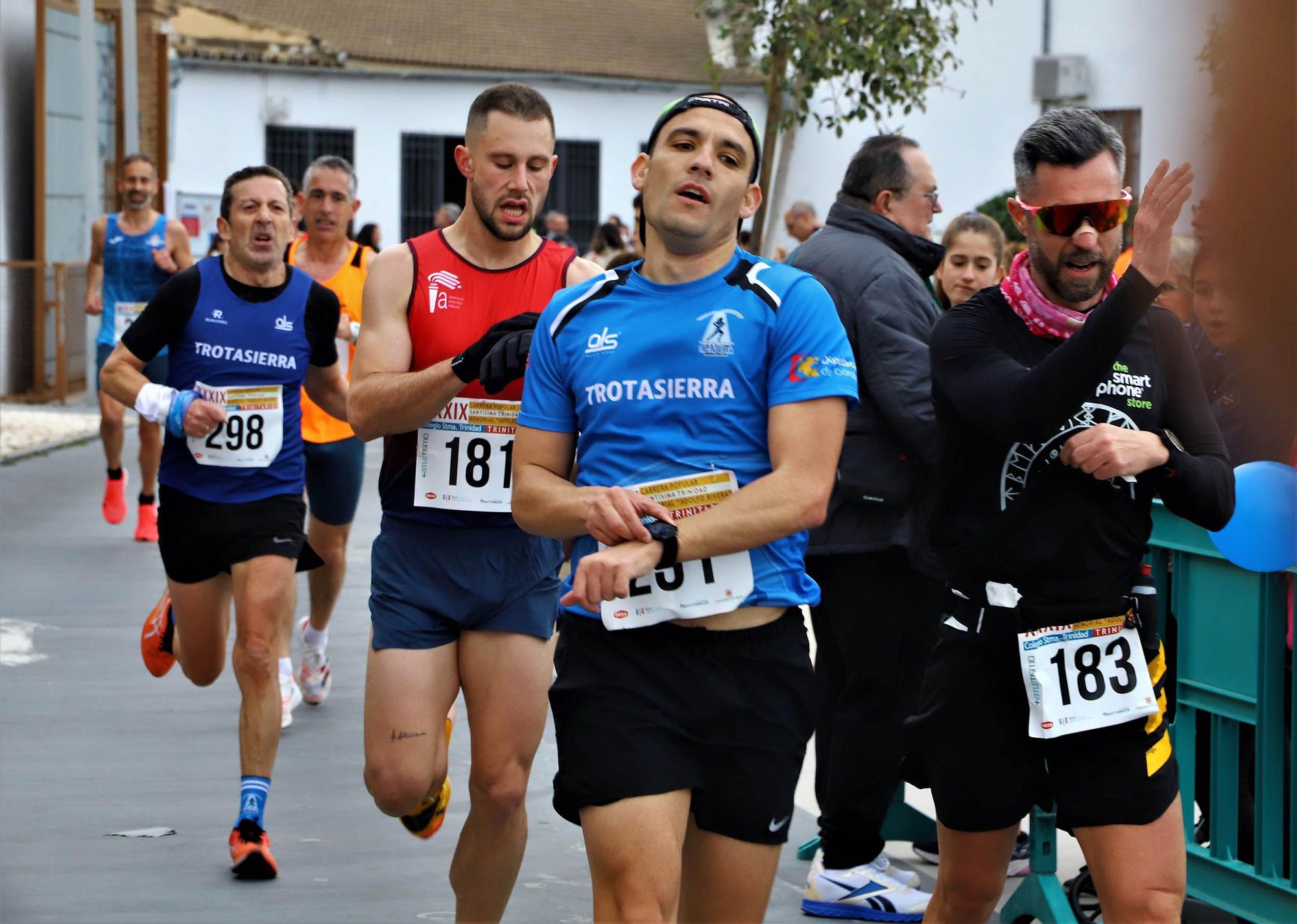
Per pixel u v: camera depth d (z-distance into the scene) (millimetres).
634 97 84875
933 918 8930
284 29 81188
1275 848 10227
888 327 11305
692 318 7938
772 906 11758
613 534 7570
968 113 52625
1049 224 8180
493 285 10500
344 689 17859
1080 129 8156
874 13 40781
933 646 11477
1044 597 8281
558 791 8023
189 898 11508
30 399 45969
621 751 7789
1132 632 8273
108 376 13055
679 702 7867
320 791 14211
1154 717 8250
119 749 15312
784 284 7961
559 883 12180
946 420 8508
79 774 14508
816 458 7785
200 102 79625
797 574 8156
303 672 17203
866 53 40438
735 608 7832
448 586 10188
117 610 21406
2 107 48250
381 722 10047
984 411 8086
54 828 13023
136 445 37938
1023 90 50094
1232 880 10547
